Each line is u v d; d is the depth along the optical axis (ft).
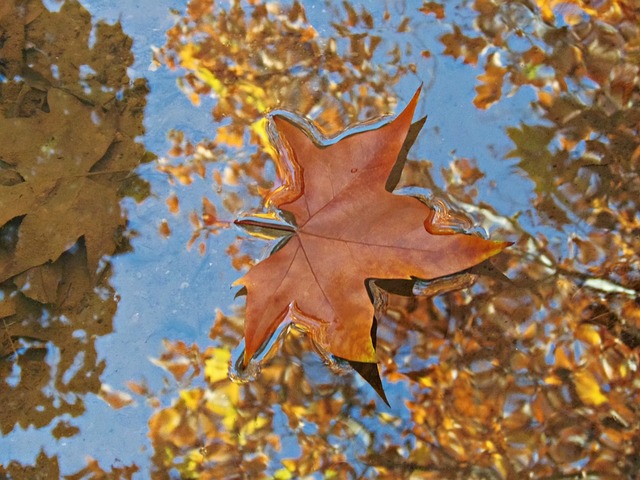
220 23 1.69
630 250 1.53
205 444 1.46
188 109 1.63
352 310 1.38
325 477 1.44
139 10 1.71
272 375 1.48
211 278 1.53
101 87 1.66
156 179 1.59
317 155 1.43
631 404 1.47
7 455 1.47
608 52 1.64
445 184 1.55
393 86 1.62
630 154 1.57
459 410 1.47
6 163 1.61
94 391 1.50
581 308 1.51
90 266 1.55
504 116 1.60
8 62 1.69
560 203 1.55
